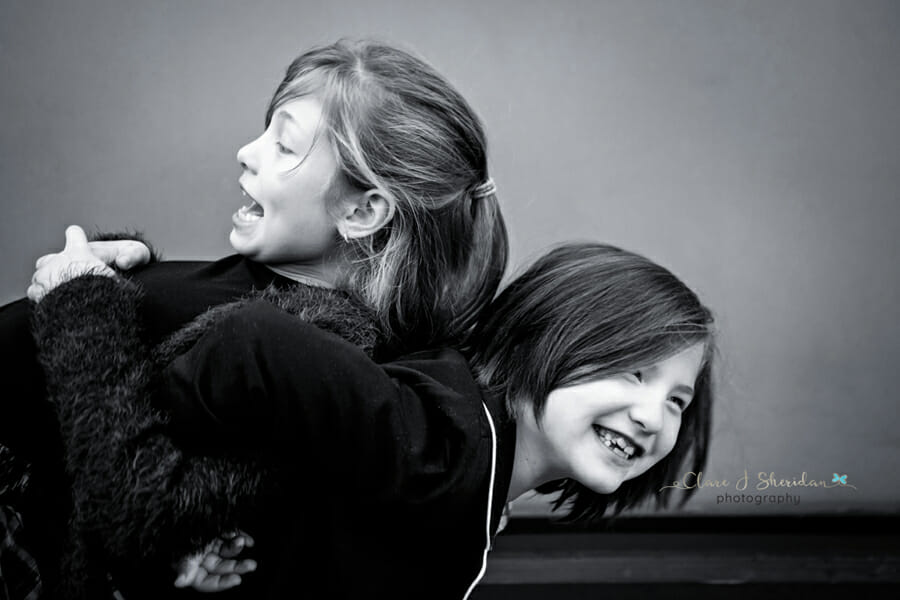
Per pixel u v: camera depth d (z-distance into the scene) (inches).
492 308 60.2
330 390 45.2
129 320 50.8
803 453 121.8
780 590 110.7
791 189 121.1
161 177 116.3
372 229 55.9
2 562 56.0
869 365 121.6
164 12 115.2
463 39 118.5
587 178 120.4
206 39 115.8
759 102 120.3
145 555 45.4
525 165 119.7
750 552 116.5
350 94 55.4
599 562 114.3
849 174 121.1
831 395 122.0
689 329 55.5
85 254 54.9
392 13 117.5
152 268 57.2
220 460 46.0
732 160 121.0
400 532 48.4
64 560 48.9
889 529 119.6
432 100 57.9
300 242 55.4
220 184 116.6
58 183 114.8
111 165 115.5
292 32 116.3
